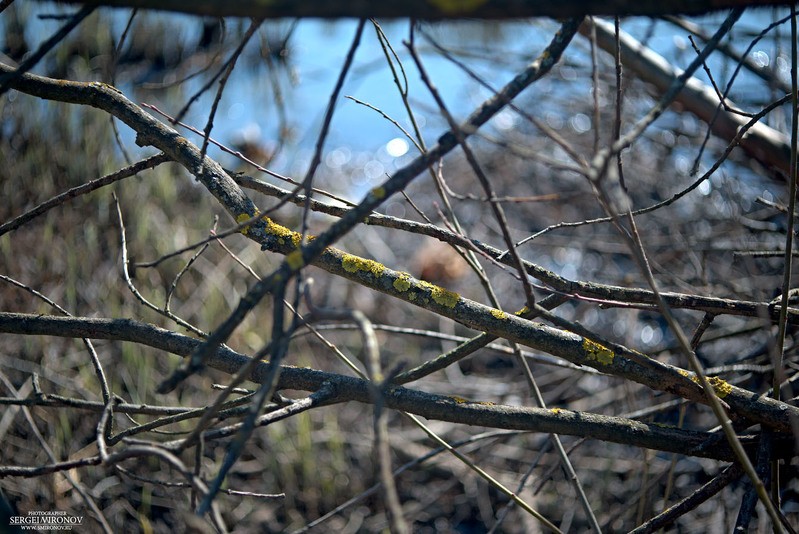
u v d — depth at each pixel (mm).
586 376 5086
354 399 2340
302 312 5414
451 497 4812
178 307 5133
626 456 4742
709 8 1453
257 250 5625
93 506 2650
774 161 4160
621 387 4754
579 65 5457
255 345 5113
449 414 2344
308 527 2895
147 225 5379
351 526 4574
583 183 6469
